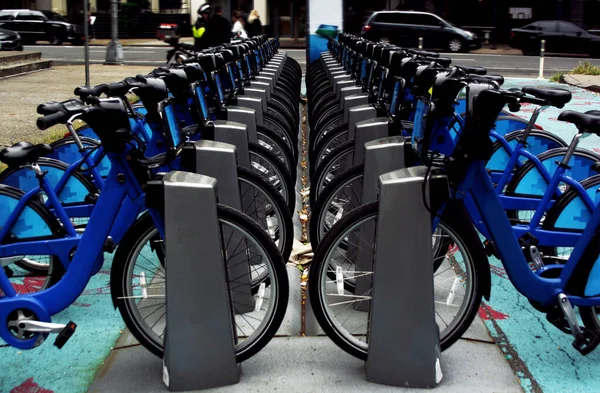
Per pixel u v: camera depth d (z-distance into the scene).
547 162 4.40
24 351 3.31
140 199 2.93
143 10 36.69
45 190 3.52
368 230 3.63
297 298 3.80
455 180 2.87
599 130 3.38
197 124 4.55
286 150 5.26
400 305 2.83
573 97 12.98
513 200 4.30
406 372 2.89
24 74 15.94
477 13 32.69
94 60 22.23
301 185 6.28
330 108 6.68
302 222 5.09
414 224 2.76
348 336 3.00
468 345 3.32
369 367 2.93
